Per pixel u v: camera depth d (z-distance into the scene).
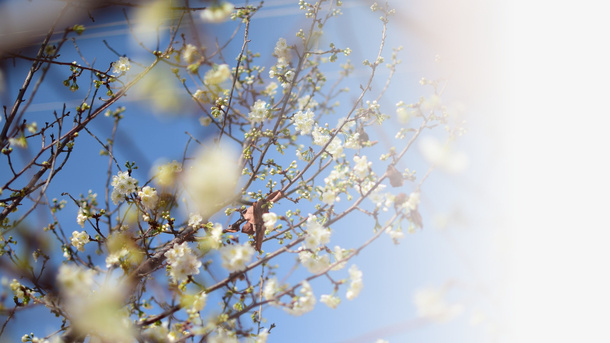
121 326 2.21
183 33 2.20
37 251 2.59
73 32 2.10
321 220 3.12
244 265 2.62
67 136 2.87
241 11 3.02
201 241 2.91
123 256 2.79
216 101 2.98
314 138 3.49
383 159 2.90
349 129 3.49
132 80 2.58
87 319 2.01
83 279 2.12
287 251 2.72
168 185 2.62
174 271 2.69
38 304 2.69
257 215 3.05
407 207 2.65
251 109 3.47
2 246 2.65
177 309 2.55
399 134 2.90
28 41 2.00
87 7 1.91
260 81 3.84
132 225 3.16
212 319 2.55
